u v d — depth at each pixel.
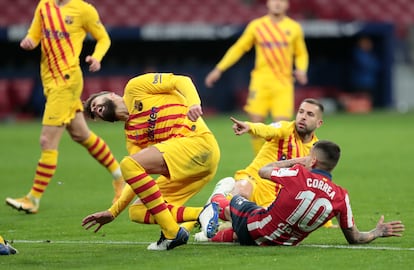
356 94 65.69
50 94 26.41
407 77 69.69
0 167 36.75
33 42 26.62
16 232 22.70
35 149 42.97
